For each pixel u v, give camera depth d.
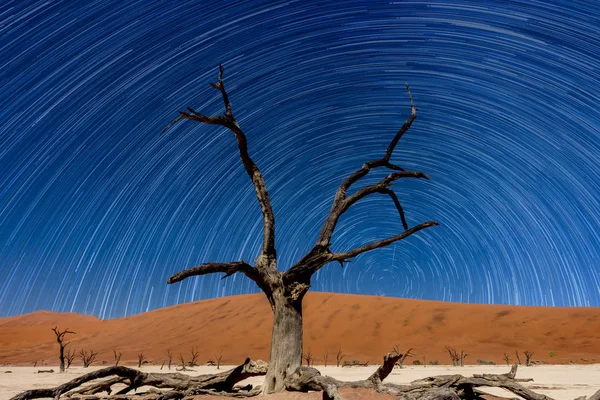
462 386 9.82
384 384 9.06
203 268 9.79
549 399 9.03
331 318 91.00
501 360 63.91
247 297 107.00
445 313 88.25
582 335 72.56
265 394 9.87
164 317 102.44
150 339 87.56
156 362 68.00
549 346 71.19
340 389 8.99
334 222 11.07
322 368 50.28
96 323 114.44
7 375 34.16
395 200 11.97
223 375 10.72
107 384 10.68
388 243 10.68
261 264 10.84
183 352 76.38
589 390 17.33
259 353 73.75
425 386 9.52
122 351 80.00
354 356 71.75
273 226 11.11
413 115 11.82
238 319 92.88
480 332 79.56
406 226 12.27
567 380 24.81
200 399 9.70
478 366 52.16
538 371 36.84
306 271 10.59
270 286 10.63
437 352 71.75
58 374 35.72
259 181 11.41
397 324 85.56
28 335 106.38
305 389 9.65
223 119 11.07
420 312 89.50
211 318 96.50
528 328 78.62
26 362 72.69
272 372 10.08
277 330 10.33
